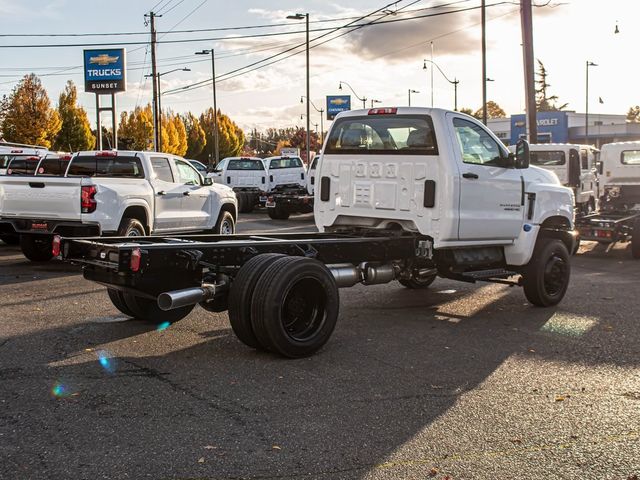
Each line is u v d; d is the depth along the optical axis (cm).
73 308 859
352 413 497
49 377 573
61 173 1462
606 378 589
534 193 881
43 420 475
